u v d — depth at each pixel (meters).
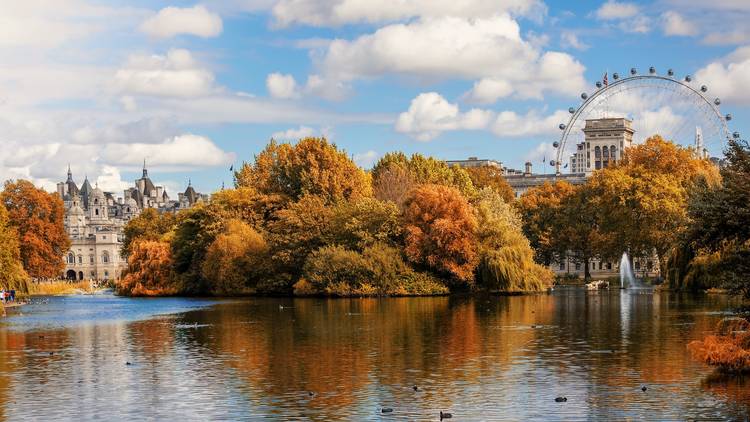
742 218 45.38
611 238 140.88
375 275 109.88
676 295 104.31
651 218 133.50
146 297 129.62
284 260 119.25
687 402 38.31
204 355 54.00
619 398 39.34
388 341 59.38
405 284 110.31
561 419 35.84
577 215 158.88
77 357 54.22
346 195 135.12
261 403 39.44
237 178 156.12
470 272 110.69
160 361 51.88
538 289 112.62
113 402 40.22
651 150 150.75
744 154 47.44
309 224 120.69
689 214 49.47
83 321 80.81
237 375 46.44
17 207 167.12
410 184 134.38
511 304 93.38
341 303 98.81
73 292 162.25
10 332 70.50
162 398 40.88
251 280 125.06
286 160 138.50
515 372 46.22
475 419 36.03
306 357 52.44
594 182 157.25
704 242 48.44
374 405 38.75
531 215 173.00
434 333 63.81
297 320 76.31
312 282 113.88
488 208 119.06
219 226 129.88
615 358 50.31
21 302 119.31
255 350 55.88
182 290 131.75
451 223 110.44
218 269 124.19
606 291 120.75
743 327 46.75
